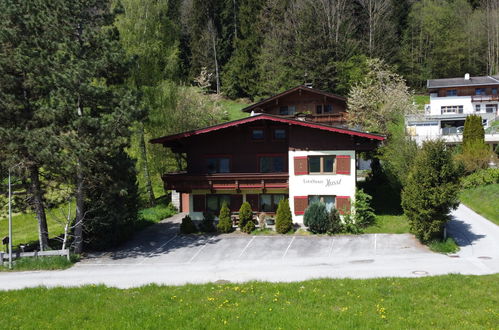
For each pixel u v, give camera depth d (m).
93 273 20.95
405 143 33.03
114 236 26.30
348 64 63.25
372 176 37.41
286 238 26.98
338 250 23.94
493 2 89.19
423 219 23.56
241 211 29.03
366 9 78.62
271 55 72.25
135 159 25.97
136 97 24.94
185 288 17.06
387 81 53.78
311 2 74.06
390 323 12.55
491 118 59.19
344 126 44.72
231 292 16.08
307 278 18.58
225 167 31.62
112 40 25.08
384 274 18.91
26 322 13.60
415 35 85.88
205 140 31.78
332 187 29.05
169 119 36.72
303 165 29.39
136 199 28.44
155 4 37.72
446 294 15.27
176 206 37.47
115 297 15.98
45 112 22.34
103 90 23.81
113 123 23.23
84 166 22.88
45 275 20.70
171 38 39.81
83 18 24.66
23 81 23.62
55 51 23.83
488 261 20.77
